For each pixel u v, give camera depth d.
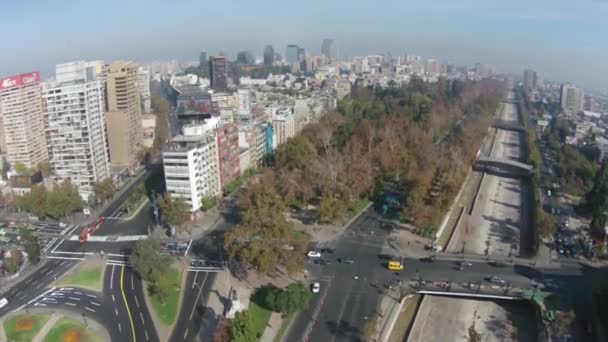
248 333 166.00
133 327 197.38
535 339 188.25
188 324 196.62
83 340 189.75
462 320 199.50
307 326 191.12
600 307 197.75
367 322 188.12
